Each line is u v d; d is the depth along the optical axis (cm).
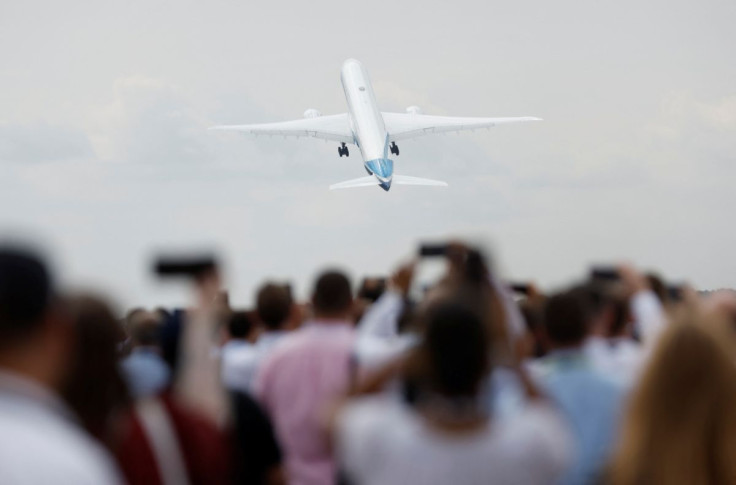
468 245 1675
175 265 1483
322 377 1809
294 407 1812
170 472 1235
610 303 1908
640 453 1138
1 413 795
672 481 1117
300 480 1820
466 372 1108
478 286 1650
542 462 1108
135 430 1234
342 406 1212
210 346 1502
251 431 1516
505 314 1595
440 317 1127
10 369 846
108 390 1144
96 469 774
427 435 1111
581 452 1525
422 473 1100
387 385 1232
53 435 784
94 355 1132
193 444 1259
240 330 2419
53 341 885
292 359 1830
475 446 1100
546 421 1138
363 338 2011
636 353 1900
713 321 1169
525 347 1695
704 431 1121
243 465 1517
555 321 1602
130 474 1218
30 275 855
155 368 1797
